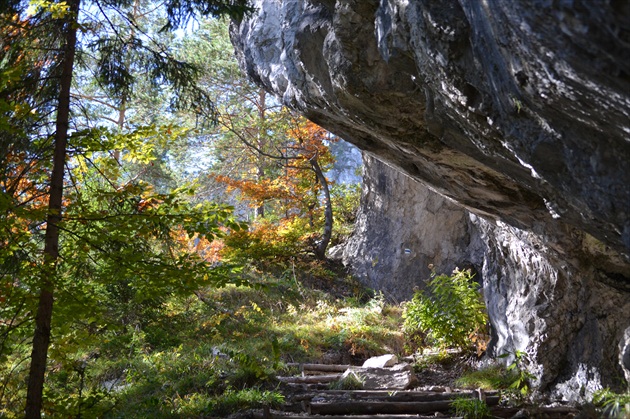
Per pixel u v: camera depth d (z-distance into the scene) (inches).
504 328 389.1
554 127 151.0
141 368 389.7
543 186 189.3
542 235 290.5
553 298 327.6
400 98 235.1
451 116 201.3
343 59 234.5
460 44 165.8
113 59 257.3
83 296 227.0
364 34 219.9
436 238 610.5
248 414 311.7
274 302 568.1
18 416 227.0
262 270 650.2
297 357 447.2
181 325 480.4
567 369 324.2
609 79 119.9
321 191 834.2
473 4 148.5
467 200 307.7
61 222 229.1
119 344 419.8
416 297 483.8
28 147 233.8
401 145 271.9
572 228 276.1
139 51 259.3
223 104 832.9
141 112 758.5
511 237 350.3
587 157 148.2
